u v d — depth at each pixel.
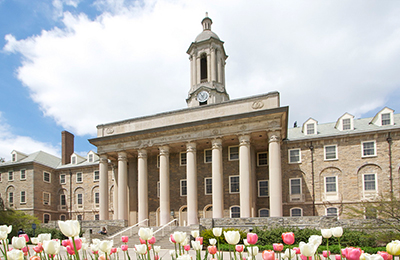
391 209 23.77
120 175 40.59
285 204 39.94
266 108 35.59
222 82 48.12
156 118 40.88
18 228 37.50
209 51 47.00
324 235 5.18
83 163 55.97
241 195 34.00
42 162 55.00
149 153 43.38
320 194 38.91
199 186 41.22
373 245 22.53
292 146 41.28
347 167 38.34
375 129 38.25
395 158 36.38
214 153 35.81
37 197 51.97
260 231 25.81
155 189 43.41
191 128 37.38
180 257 4.46
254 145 39.47
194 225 29.98
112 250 6.16
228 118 35.28
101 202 41.03
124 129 42.34
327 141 39.91
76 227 3.99
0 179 54.66
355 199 37.25
